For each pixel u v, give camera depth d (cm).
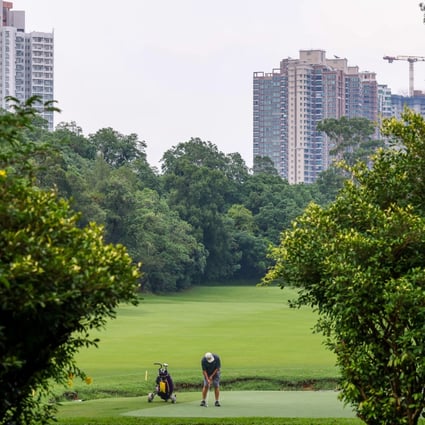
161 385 3381
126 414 2972
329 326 2167
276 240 19650
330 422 2647
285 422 2650
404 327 1997
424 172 2264
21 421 1731
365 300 1986
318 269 2108
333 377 4081
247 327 8219
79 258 1547
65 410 3081
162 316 10112
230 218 19075
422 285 1978
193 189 17912
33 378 1664
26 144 1617
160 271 15675
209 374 3250
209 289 17325
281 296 15812
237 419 2730
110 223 14625
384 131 2331
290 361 5138
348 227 2194
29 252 1500
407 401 2048
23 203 1596
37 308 1532
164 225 15888
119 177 16575
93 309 1591
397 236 2055
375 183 2291
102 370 4662
